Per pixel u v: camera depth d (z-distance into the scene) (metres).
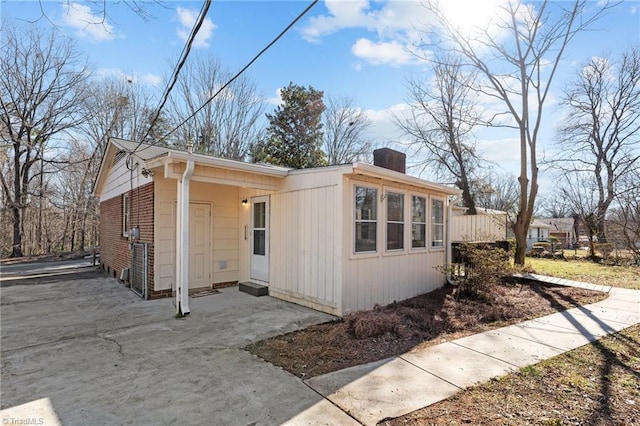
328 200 5.66
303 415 2.54
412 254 7.12
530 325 4.97
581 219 16.56
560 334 4.54
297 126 23.36
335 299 5.45
